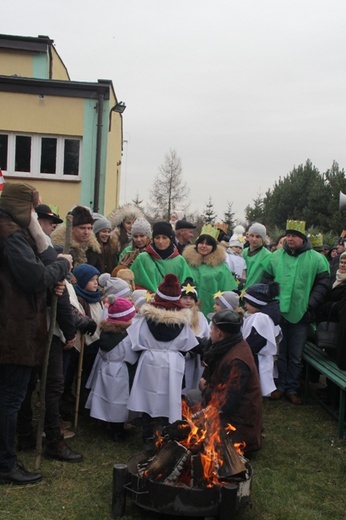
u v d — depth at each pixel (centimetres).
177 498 329
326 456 462
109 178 1447
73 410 532
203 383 465
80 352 486
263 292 552
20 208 362
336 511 369
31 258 353
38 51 1494
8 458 383
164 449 348
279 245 813
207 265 664
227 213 3133
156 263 622
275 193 3092
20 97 1287
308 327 629
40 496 370
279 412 580
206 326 534
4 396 369
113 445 466
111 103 1423
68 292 436
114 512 347
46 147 1317
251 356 443
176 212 1010
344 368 524
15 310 356
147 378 452
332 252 898
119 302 482
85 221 537
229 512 325
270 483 405
